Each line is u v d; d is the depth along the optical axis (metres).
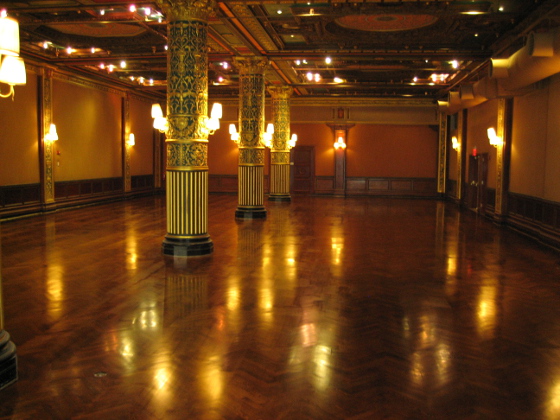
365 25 10.32
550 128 9.89
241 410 3.25
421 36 11.04
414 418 3.17
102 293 5.98
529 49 7.69
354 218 13.87
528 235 10.78
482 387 3.62
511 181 12.29
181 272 7.10
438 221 13.37
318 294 6.03
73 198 15.59
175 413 3.21
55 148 14.50
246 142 13.38
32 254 8.27
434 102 21.16
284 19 9.95
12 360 3.62
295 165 22.39
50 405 3.31
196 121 8.24
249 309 5.41
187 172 8.24
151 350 4.25
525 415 3.23
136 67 14.74
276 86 17.88
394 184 22.14
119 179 18.44
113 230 10.99
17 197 13.05
